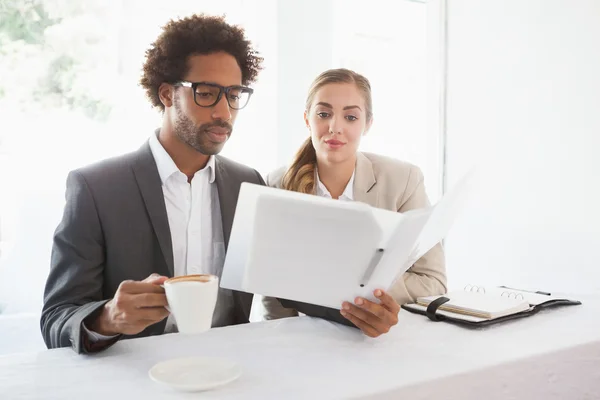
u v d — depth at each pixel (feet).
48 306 3.33
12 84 7.00
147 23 7.57
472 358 2.75
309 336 3.20
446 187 8.99
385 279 2.93
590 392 3.04
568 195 6.77
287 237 2.76
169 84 3.78
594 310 3.85
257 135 8.65
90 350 2.81
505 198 7.75
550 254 7.03
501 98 7.82
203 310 2.42
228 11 8.19
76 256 3.48
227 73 3.75
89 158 7.47
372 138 9.54
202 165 4.11
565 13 6.76
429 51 9.25
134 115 7.62
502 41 7.78
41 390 2.32
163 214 3.79
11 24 7.00
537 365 2.81
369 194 5.10
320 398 2.22
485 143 8.14
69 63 7.30
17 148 7.04
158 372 2.47
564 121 6.81
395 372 2.54
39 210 6.99
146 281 2.71
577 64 6.62
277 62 8.58
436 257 4.74
